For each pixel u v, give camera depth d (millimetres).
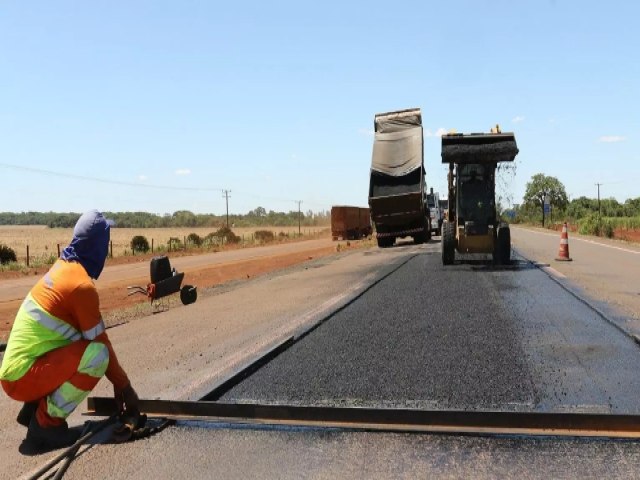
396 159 29438
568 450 3832
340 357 6402
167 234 100062
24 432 4582
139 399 4727
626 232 46719
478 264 16875
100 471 3715
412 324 8078
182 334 8438
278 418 4508
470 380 5426
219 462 3807
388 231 31188
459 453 3834
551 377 5480
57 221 186375
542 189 101438
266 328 8430
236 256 37781
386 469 3633
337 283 13727
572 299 10117
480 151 15469
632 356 6215
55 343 4078
